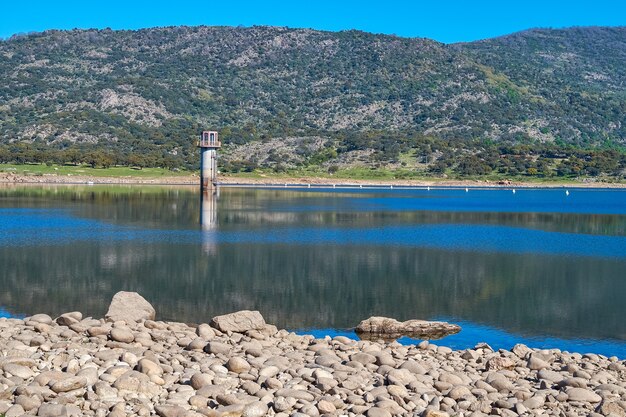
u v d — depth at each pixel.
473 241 73.62
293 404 18.45
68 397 18.03
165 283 47.00
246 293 44.22
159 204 118.44
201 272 51.38
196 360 22.81
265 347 25.88
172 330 27.80
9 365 19.88
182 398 18.66
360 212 112.38
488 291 46.28
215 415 17.61
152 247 63.97
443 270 54.19
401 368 22.31
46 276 48.72
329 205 127.88
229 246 65.62
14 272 50.03
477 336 34.75
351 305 41.34
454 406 19.36
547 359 26.06
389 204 135.88
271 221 92.38
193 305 40.72
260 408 17.97
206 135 156.88
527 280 50.44
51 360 21.14
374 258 59.75
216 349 23.92
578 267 56.62
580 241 75.06
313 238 73.44
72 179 197.00
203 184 157.88
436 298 43.78
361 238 74.25
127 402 18.16
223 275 50.28
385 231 82.19
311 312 39.41
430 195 179.00
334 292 45.00
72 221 86.75
